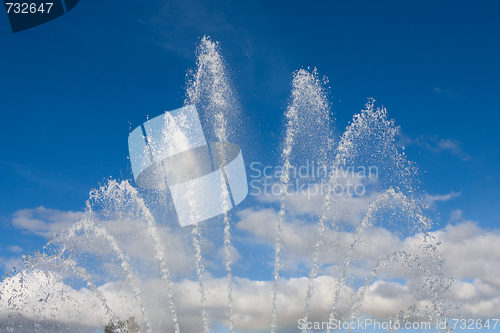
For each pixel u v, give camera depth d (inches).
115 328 396.8
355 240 452.1
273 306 432.8
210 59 545.0
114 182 482.0
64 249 425.1
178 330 422.6
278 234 466.3
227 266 464.1
